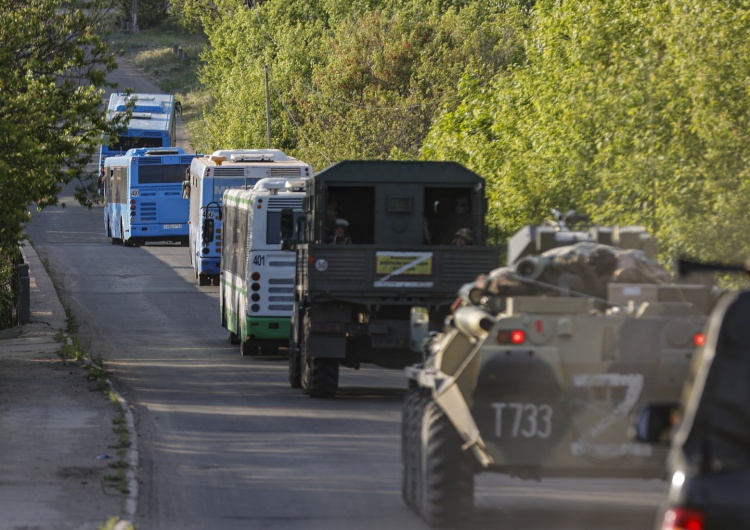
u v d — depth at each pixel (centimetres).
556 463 3519
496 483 4606
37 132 8781
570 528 3753
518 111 10444
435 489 3722
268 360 9931
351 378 8856
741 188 6197
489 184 9512
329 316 7362
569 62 9100
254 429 6141
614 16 8575
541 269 3850
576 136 7981
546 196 8394
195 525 3888
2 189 7888
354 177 7481
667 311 3553
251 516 4041
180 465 5050
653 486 4556
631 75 7131
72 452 5062
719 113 6431
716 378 1836
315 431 6084
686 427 1838
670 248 6406
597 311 3638
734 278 5712
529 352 3503
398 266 7231
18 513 3872
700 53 6562
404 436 4234
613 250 3928
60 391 7156
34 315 12250
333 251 7219
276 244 9694
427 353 4494
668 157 6756
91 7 9325
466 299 3956
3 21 8550
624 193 7062
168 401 7244
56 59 9000
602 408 3512
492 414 3531
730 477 1794
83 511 3928
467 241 7444
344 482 4684
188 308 13525
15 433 5559
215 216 14338
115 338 11250
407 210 7512
